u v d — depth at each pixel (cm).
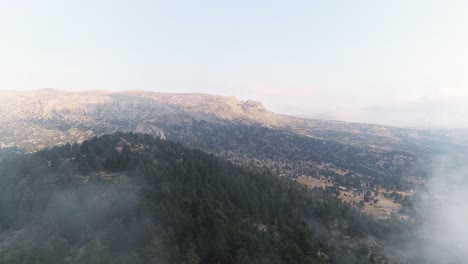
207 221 14612
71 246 13338
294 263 14900
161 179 17688
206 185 18600
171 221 14012
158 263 12062
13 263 12312
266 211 18425
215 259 12962
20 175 19138
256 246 13925
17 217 16150
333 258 17925
